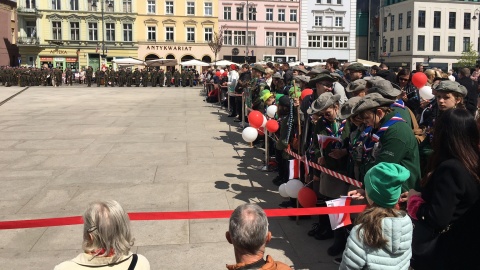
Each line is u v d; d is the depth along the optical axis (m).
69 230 5.48
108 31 55.25
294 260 4.68
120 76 40.66
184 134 12.26
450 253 2.92
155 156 9.48
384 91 4.29
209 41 56.56
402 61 63.09
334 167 4.75
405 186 3.64
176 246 5.00
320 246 5.02
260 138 10.35
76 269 2.30
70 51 54.72
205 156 9.48
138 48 55.81
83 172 8.12
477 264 2.86
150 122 14.69
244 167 8.49
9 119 15.38
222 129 13.15
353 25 59.66
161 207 6.26
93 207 2.38
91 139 11.43
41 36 54.28
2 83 40.19
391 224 2.45
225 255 4.78
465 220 2.86
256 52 58.12
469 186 2.74
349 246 2.54
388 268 2.45
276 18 58.31
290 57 58.97
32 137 11.68
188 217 3.74
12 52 55.50
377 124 3.83
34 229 5.48
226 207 6.24
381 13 68.56
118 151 9.96
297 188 5.37
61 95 27.78
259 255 2.28
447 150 2.87
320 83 5.42
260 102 9.77
